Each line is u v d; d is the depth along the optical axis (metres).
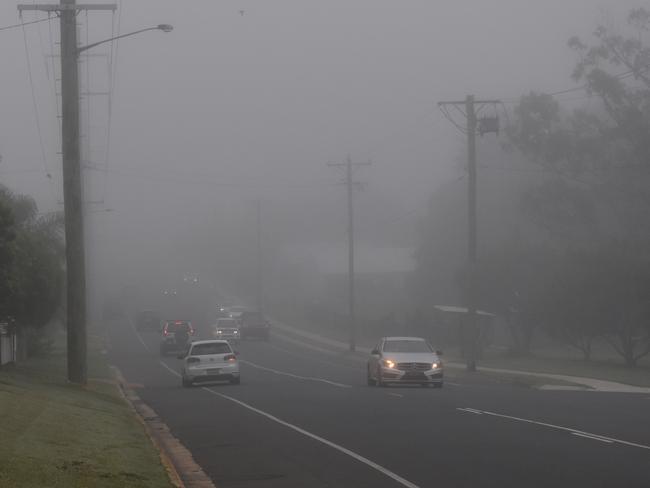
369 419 30.00
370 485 17.88
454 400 37.44
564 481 17.88
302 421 30.03
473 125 66.00
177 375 66.06
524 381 55.31
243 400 39.84
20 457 17.66
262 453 22.89
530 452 21.91
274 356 88.06
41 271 49.09
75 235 40.97
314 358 85.44
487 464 20.14
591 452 21.81
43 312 50.94
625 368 66.25
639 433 25.58
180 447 24.70
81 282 41.22
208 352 52.53
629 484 17.47
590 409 33.12
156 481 17.45
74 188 40.91
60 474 16.47
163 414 34.78
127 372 69.31
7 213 39.94
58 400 31.23
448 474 18.92
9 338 54.88
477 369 67.25
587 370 64.06
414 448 22.89
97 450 20.67
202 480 19.16
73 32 40.25
